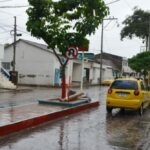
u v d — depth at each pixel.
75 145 10.66
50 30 19.52
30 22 19.53
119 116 18.22
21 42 52.34
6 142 10.62
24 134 11.94
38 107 18.03
